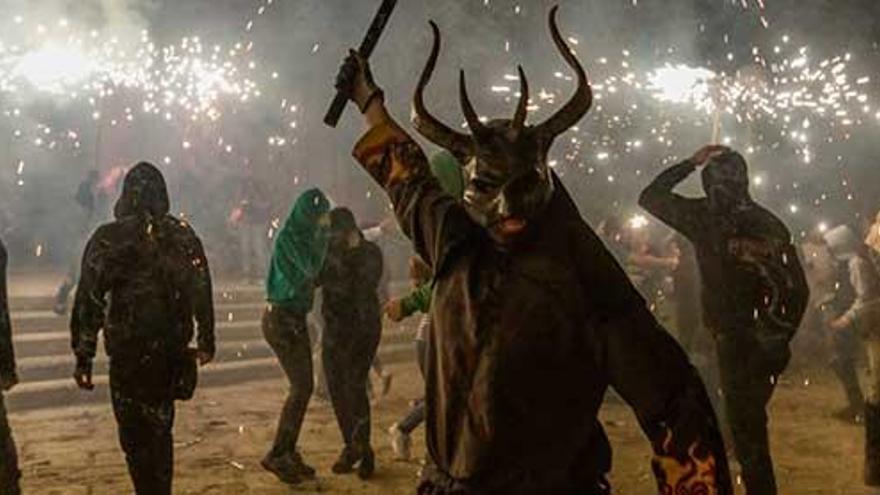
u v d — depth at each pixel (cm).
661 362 187
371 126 223
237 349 1242
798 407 979
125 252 506
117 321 507
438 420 209
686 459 182
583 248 196
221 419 933
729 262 505
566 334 191
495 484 195
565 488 196
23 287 1405
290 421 688
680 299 919
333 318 692
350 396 702
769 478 505
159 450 516
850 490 661
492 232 194
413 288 476
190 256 529
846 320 768
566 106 198
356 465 744
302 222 677
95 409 984
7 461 494
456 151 201
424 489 210
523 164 189
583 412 195
